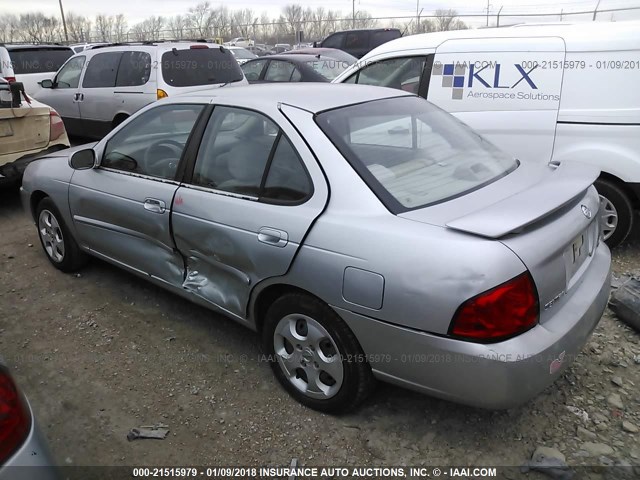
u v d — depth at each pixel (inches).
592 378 118.6
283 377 114.6
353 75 223.8
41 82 367.9
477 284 82.7
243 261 111.4
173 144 132.2
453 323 84.7
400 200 97.9
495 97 187.6
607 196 177.2
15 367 128.2
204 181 122.8
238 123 118.8
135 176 140.3
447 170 110.7
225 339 138.3
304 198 103.8
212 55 326.6
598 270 108.3
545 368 86.4
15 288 168.4
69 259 173.3
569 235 93.8
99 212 150.0
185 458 100.5
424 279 86.3
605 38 169.2
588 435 102.3
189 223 122.1
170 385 120.8
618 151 169.5
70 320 148.6
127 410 113.4
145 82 304.5
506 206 92.7
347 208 98.3
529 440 101.9
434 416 108.3
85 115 343.9
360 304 93.4
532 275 85.1
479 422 106.4
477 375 84.8
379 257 90.7
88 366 128.3
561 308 94.5
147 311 152.6
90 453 102.3
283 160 108.7
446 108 197.2
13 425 65.4
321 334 102.9
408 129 118.1
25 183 180.9
